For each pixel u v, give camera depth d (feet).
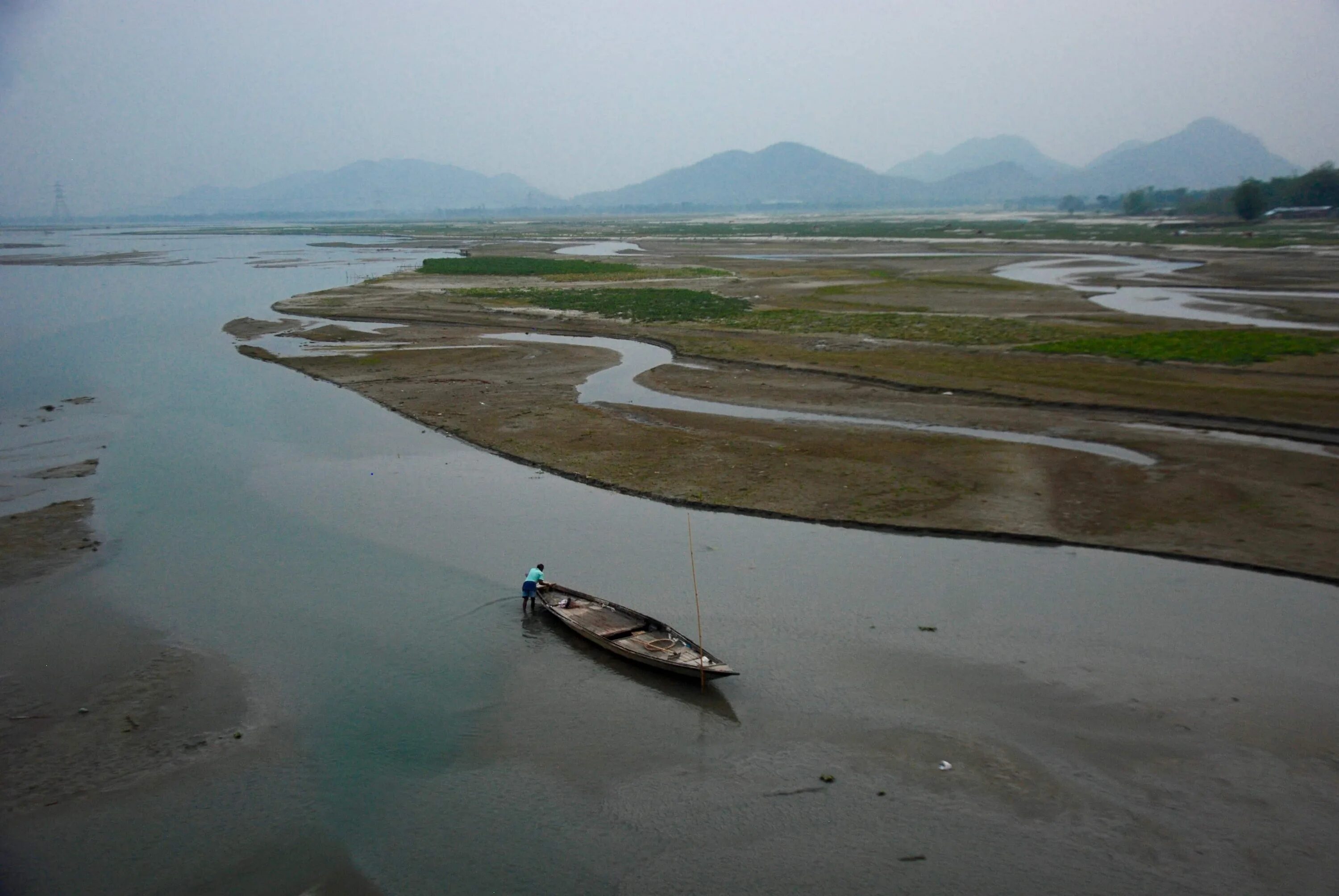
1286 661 76.23
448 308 281.95
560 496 118.01
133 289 373.81
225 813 60.54
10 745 67.15
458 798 62.08
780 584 91.97
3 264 519.60
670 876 55.42
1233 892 53.26
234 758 65.92
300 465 131.54
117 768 64.80
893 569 94.43
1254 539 98.48
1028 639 80.74
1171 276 338.13
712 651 80.07
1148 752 65.31
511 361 200.34
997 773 63.52
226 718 70.74
